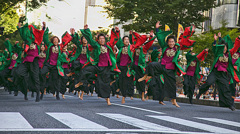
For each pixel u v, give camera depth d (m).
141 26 24.47
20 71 10.77
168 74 9.90
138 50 13.23
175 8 23.42
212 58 25.81
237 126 6.09
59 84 12.45
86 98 14.05
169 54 9.92
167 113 7.89
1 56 19.55
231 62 10.17
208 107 11.52
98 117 6.51
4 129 4.76
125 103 11.11
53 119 5.98
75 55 14.36
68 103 10.15
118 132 4.82
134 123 5.79
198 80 17.45
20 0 22.31
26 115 6.45
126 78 11.12
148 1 23.75
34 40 10.69
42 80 12.00
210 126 5.86
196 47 26.67
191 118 7.05
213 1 24.22
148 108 9.14
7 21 27.28
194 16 24.69
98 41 10.09
